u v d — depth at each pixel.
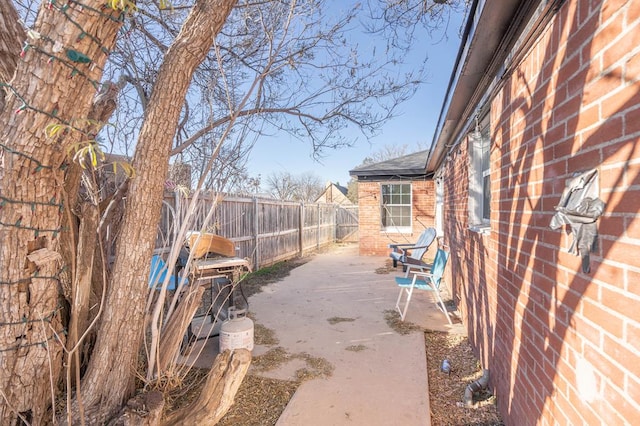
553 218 1.49
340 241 15.66
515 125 2.19
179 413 1.82
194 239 2.84
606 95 1.17
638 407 1.00
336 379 2.95
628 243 1.05
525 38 1.92
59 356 1.55
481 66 2.78
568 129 1.45
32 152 1.26
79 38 1.23
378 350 3.55
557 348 1.53
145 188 1.68
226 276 3.36
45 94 1.22
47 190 1.36
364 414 2.44
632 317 1.03
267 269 8.19
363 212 10.56
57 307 1.51
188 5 3.03
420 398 2.63
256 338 3.90
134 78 3.07
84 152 1.19
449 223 6.23
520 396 2.02
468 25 2.44
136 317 1.73
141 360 2.30
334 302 5.43
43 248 1.39
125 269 1.69
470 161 4.05
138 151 1.69
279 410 2.53
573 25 1.41
